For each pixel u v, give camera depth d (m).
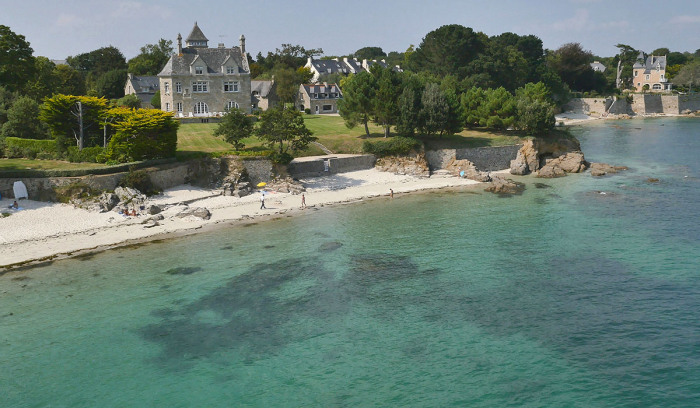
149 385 31.30
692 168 86.62
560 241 53.03
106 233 56.84
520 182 81.00
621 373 31.41
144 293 42.81
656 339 34.78
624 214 61.50
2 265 48.00
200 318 38.69
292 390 30.62
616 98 180.88
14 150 74.62
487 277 44.91
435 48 145.12
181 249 52.66
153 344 35.47
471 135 98.44
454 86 119.62
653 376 31.02
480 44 145.00
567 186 76.94
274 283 44.47
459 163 86.31
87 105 76.38
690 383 30.23
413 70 152.50
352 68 192.38
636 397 29.22
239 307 40.31
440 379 31.28
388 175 83.56
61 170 63.66
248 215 64.06
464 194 73.69
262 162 75.38
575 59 188.38
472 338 35.53
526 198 70.38
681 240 52.16
